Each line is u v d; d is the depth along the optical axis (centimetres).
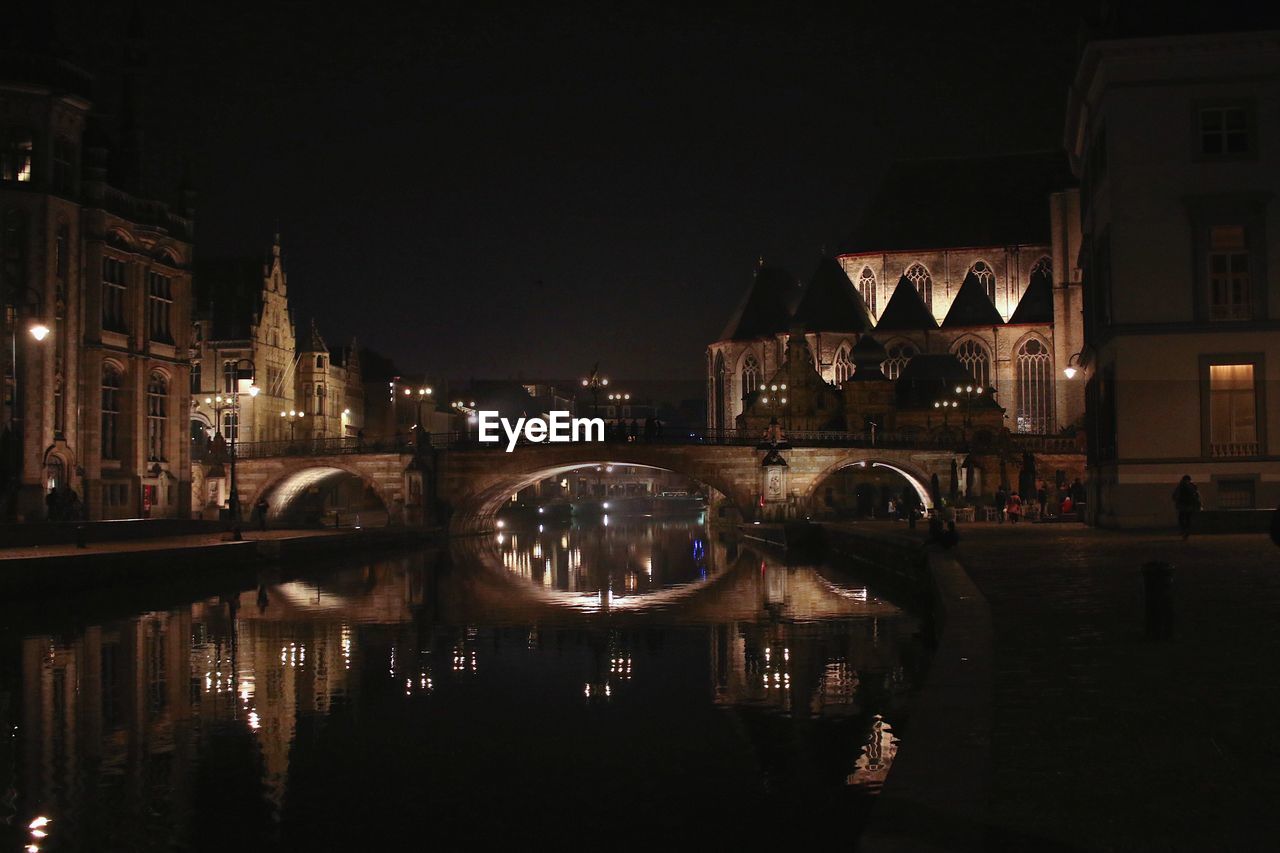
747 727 2122
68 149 6306
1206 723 1226
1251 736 1170
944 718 1238
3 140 6016
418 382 14800
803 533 7288
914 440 10306
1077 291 12744
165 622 3656
